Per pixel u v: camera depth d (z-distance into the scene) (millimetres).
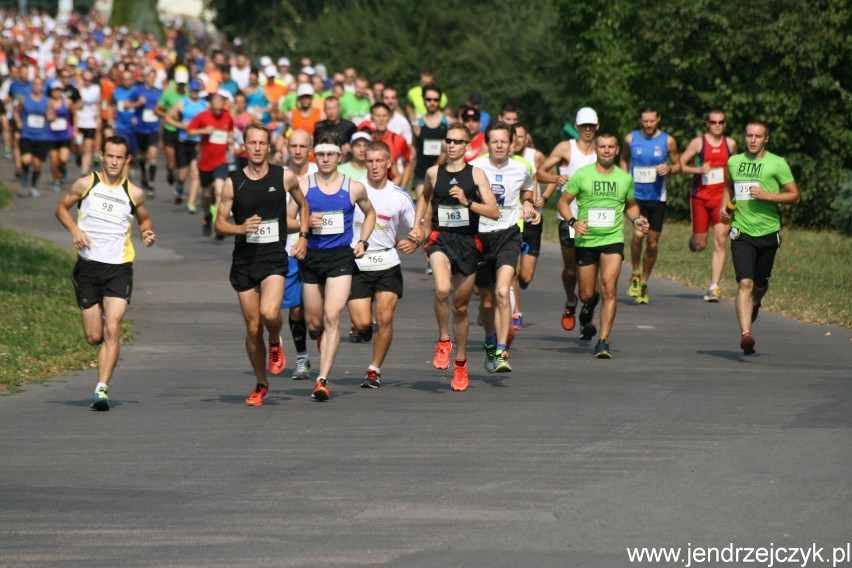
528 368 35000
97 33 145125
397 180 52281
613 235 37219
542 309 46750
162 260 58031
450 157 31922
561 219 40875
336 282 30453
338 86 79312
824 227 71938
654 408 28859
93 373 34719
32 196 81562
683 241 67000
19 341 37094
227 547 18734
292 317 33844
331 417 28297
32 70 83500
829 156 71125
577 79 81562
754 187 36812
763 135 37375
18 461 24234
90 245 29812
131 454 24734
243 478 22734
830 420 27438
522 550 18516
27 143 81625
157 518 20266
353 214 30609
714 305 48000
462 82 112562
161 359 36938
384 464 23641
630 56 77438
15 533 19516
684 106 76125
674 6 72062
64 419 28391
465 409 29078
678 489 21766
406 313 45344
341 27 124562
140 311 45375
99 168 95875
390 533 19359
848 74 70562
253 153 29312
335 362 36500
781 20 69125
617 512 20406
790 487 21891
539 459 23984
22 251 55188
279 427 27219
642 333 41312
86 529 19703
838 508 20625
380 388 32188
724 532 19359
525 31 101500
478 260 32062
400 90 120188
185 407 29734
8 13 150000
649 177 47938
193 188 75750
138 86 83938
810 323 43969
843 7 68875
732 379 32812
